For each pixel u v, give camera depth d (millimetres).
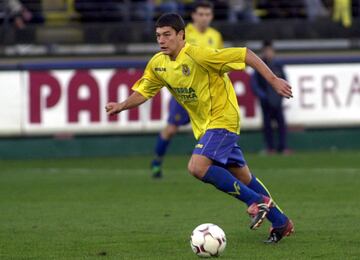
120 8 74438
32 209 41500
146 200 44000
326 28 74188
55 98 65062
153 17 74375
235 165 31359
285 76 65688
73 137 65500
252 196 29875
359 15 77188
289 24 73812
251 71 67062
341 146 68188
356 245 31219
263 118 65312
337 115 67812
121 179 52938
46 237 33750
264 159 62531
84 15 74000
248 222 36938
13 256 29875
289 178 52000
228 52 29484
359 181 50250
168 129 52188
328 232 34062
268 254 29500
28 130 64875
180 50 29969
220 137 30203
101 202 43562
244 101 66938
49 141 65375
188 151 67438
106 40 71938
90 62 65375
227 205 42062
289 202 42594
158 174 53062
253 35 73375
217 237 28828
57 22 73938
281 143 65500
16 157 65000
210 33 54438
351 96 67938
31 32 70875
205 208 41156
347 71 67750
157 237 33406
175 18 29812
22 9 72250
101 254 29938
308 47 71125
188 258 28984
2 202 44031
